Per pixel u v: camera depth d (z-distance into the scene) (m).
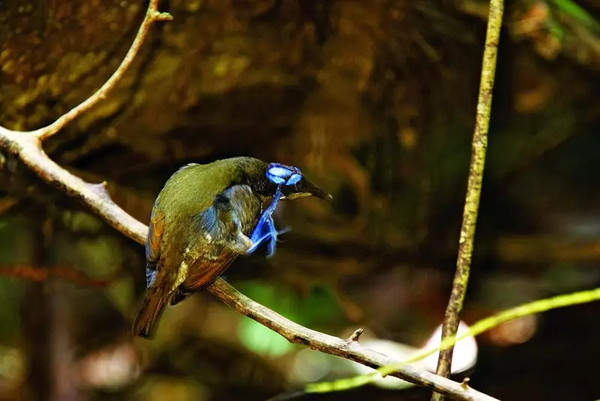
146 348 13.91
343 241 11.76
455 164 11.70
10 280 13.48
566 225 13.74
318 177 10.69
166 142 9.72
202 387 13.62
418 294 13.03
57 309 12.74
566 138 12.85
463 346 12.57
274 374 13.62
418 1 9.13
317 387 5.82
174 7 8.48
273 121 9.88
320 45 9.22
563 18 10.34
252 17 8.78
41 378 12.69
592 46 10.41
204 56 8.95
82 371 13.66
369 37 9.22
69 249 12.20
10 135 7.17
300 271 12.03
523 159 12.98
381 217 11.64
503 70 10.98
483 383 11.85
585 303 12.49
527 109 11.70
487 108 7.13
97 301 14.15
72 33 8.45
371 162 10.90
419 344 12.94
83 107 7.15
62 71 8.70
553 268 13.00
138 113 9.26
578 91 11.61
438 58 9.72
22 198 10.09
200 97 9.28
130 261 12.03
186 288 6.62
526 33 10.10
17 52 8.48
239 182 7.02
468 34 9.76
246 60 9.11
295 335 5.95
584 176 14.67
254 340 13.59
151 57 8.79
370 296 13.16
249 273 12.05
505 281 13.19
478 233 12.92
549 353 12.02
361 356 5.65
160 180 10.55
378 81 9.72
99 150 9.62
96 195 7.10
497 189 13.10
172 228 6.71
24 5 8.19
